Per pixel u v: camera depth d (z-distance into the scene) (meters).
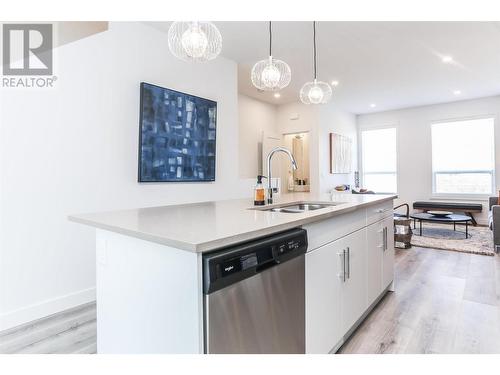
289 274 1.40
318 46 3.69
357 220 2.13
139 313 1.29
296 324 1.45
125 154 2.91
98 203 2.71
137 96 3.01
